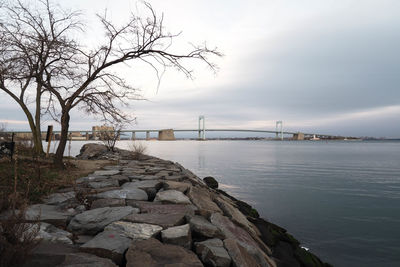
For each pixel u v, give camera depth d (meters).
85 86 9.05
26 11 8.57
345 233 9.80
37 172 7.14
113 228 3.71
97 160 15.03
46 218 3.86
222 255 3.38
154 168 11.77
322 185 20.36
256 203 14.27
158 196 5.79
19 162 8.62
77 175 8.38
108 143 19.33
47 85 9.16
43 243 3.01
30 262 2.46
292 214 12.23
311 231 10.00
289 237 7.78
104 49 9.01
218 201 7.08
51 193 5.58
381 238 9.26
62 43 8.72
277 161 44.84
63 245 3.10
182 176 9.70
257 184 20.55
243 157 54.41
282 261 6.13
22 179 6.19
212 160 44.78
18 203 4.12
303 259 6.52
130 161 14.80
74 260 2.59
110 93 9.19
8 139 11.30
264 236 7.25
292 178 24.00
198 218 4.63
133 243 3.17
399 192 17.81
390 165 38.25
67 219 4.11
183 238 3.53
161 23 8.58
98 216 4.13
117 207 4.68
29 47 8.59
